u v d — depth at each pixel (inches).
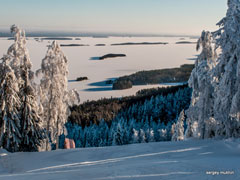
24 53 732.0
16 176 402.9
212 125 802.2
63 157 617.6
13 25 714.8
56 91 879.7
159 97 3976.4
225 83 716.7
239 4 692.1
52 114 894.4
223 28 735.1
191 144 690.2
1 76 661.9
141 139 2033.7
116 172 392.5
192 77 892.6
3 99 656.4
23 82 712.4
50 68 862.5
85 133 2524.6
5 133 676.1
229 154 549.0
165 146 682.2
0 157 610.2
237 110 681.6
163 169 397.7
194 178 340.2
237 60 692.1
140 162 491.2
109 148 698.2
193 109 907.4
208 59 845.2
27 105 703.7
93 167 471.5
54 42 884.6
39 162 580.4
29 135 716.7
